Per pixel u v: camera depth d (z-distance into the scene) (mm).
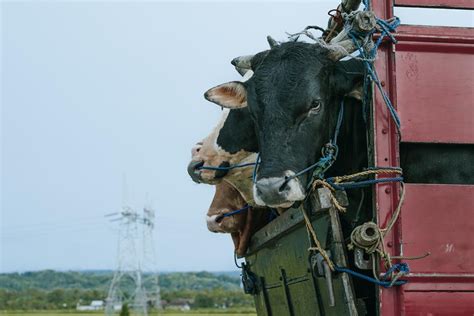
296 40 6000
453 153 5895
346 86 5727
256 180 5344
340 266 5082
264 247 6992
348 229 5758
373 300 5645
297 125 5484
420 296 4852
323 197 5137
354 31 5359
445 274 4875
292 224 5848
